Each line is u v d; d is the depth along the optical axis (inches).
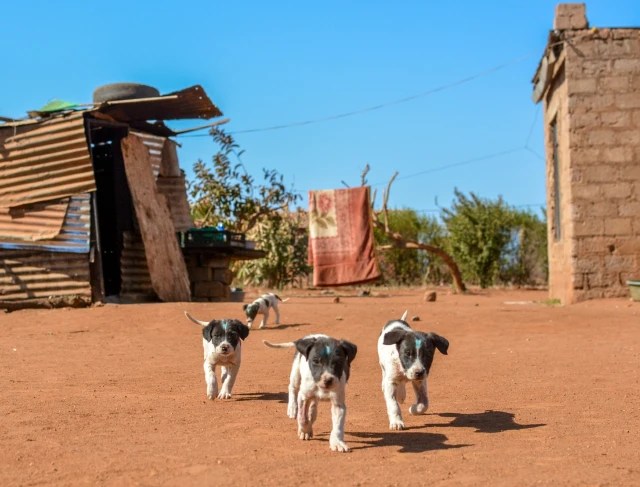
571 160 1026.1
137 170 1028.5
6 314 876.6
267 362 581.6
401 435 339.6
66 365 563.5
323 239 1289.4
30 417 376.5
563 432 344.2
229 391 432.1
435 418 378.0
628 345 638.5
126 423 365.1
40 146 973.2
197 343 695.1
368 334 737.0
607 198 1020.5
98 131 1095.6
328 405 416.8
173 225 1070.4
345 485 259.9
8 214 968.3
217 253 1152.8
